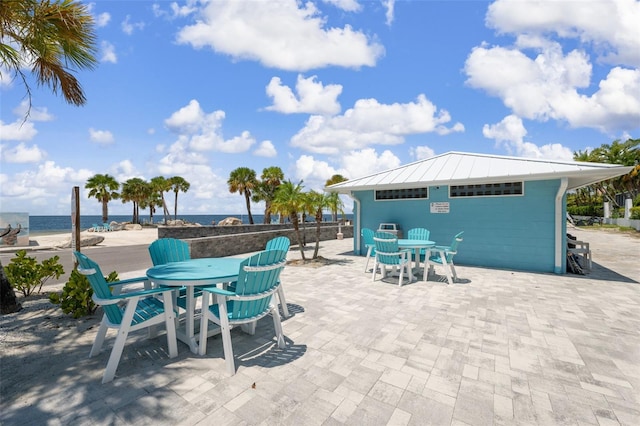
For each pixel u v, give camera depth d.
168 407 2.41
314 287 6.66
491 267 8.99
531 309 5.07
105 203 36.84
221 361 3.24
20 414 2.30
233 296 3.05
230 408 2.41
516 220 8.68
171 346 3.31
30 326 4.19
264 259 3.27
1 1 3.90
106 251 14.27
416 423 2.25
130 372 2.98
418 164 11.44
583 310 5.02
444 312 4.93
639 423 2.26
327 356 3.37
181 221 39.59
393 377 2.92
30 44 4.56
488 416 2.34
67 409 2.37
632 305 5.30
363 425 2.22
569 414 2.37
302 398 2.56
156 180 43.22
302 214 10.40
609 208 34.84
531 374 2.99
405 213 10.75
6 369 3.02
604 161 36.81
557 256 8.08
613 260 10.53
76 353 3.38
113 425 2.18
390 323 4.42
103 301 2.88
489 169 9.17
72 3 4.46
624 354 3.44
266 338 3.88
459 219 9.63
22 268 5.53
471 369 3.09
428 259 7.18
